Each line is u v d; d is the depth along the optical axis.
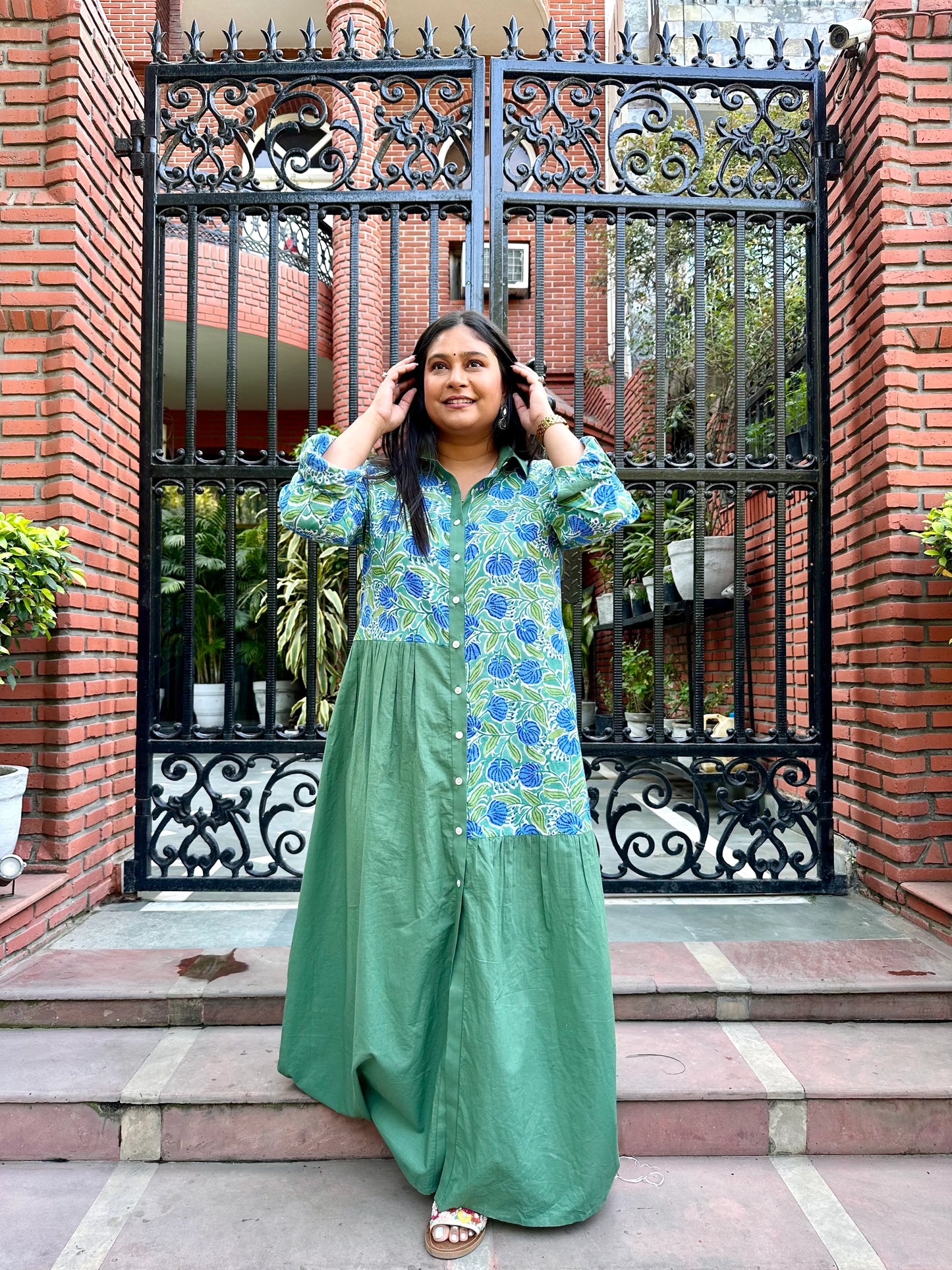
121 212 3.14
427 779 1.59
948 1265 1.51
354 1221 1.63
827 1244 1.56
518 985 1.57
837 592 3.22
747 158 2.98
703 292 2.94
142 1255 1.53
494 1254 1.53
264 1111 1.84
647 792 2.89
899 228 2.76
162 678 8.27
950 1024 2.17
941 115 2.78
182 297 7.41
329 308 8.34
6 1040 2.07
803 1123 1.85
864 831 2.96
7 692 2.63
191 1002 2.13
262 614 7.54
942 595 2.72
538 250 2.88
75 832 2.67
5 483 2.67
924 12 2.77
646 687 5.99
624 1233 1.59
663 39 2.92
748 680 4.90
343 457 1.67
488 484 1.72
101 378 2.96
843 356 3.13
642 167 2.97
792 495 4.07
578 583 2.86
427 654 1.64
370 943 1.58
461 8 8.41
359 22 7.46
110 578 3.03
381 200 2.87
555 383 8.09
